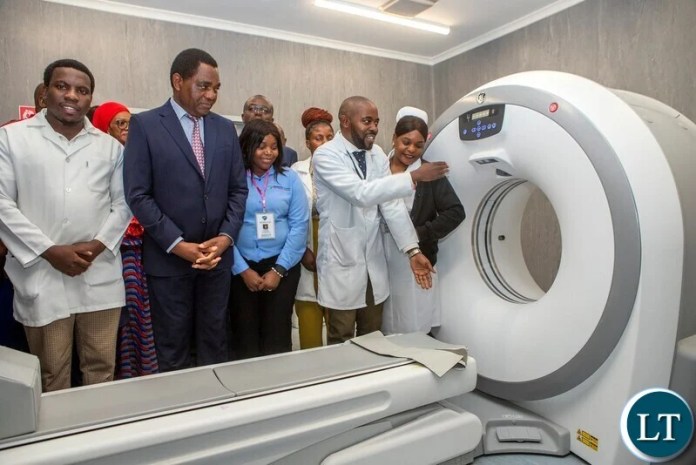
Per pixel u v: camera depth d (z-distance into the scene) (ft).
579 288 4.85
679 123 5.34
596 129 4.70
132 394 4.01
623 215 4.45
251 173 6.20
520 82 5.52
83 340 5.49
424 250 6.34
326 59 13.56
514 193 6.54
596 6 10.83
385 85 14.56
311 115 9.56
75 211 5.11
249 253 6.09
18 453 3.17
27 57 10.21
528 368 5.36
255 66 12.57
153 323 5.50
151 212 5.12
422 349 4.99
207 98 5.29
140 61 11.25
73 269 4.95
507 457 5.12
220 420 3.64
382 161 6.30
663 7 9.66
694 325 4.71
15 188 5.04
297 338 8.90
